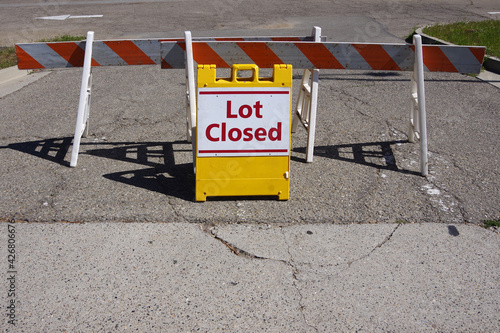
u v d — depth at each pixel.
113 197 4.18
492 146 5.36
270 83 4.04
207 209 4.04
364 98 7.02
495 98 7.01
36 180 4.46
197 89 4.00
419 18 13.47
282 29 11.85
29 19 13.35
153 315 2.91
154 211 3.97
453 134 5.70
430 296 3.11
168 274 3.27
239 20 13.12
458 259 3.47
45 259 3.39
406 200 4.22
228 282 3.21
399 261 3.44
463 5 15.71
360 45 4.67
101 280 3.20
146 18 13.44
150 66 8.73
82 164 4.82
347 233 3.75
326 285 3.20
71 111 6.40
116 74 8.23
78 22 12.91
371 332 2.82
